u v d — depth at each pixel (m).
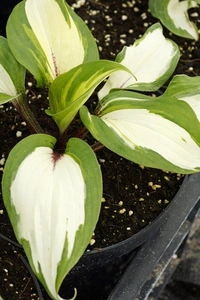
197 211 0.58
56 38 0.45
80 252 0.37
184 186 0.51
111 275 0.50
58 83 0.42
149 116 0.43
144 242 0.50
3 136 0.52
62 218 0.38
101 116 0.44
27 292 0.46
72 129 0.52
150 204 0.50
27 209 0.38
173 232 0.51
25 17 0.45
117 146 0.41
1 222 0.48
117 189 0.50
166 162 0.41
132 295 0.48
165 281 0.62
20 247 0.46
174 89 0.45
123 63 0.49
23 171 0.39
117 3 0.65
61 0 0.45
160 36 0.51
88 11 0.64
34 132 0.47
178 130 0.42
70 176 0.40
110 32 0.62
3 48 0.46
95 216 0.38
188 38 0.63
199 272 0.68
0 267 0.47
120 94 0.45
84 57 0.46
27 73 0.57
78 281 0.49
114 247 0.47
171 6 0.62
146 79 0.49
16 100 0.46
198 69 0.61
